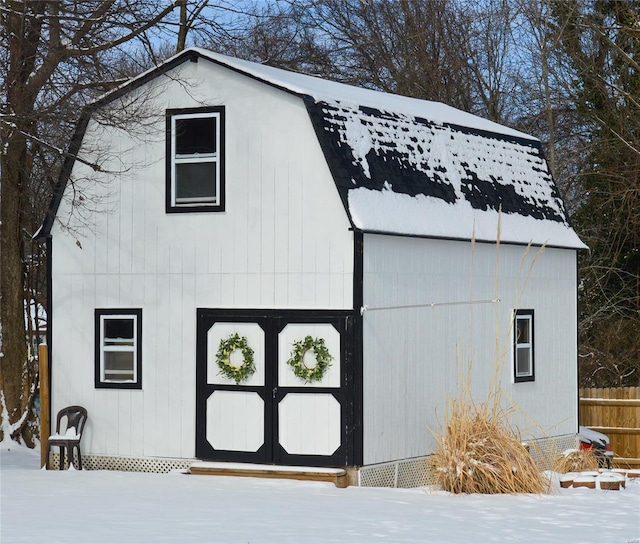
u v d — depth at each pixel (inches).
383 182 794.8
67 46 930.1
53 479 735.7
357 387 753.0
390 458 778.8
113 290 832.9
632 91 1416.1
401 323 793.6
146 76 823.7
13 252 997.2
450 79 1641.2
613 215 1439.5
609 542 531.8
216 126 805.2
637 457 1099.9
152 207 823.7
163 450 811.4
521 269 858.8
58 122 910.4
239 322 790.5
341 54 1644.9
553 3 1459.2
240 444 785.6
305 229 772.6
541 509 645.9
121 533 502.6
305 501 643.5
